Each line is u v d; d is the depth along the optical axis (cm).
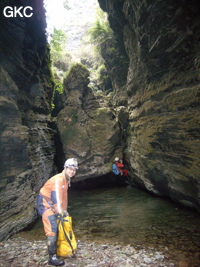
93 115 1160
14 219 532
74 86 1167
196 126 518
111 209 725
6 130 543
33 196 665
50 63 1204
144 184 917
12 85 613
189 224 525
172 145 634
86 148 1084
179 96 584
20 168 598
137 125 928
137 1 649
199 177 521
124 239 466
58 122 1130
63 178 357
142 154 868
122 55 1283
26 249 415
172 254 379
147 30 649
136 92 923
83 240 473
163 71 677
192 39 531
